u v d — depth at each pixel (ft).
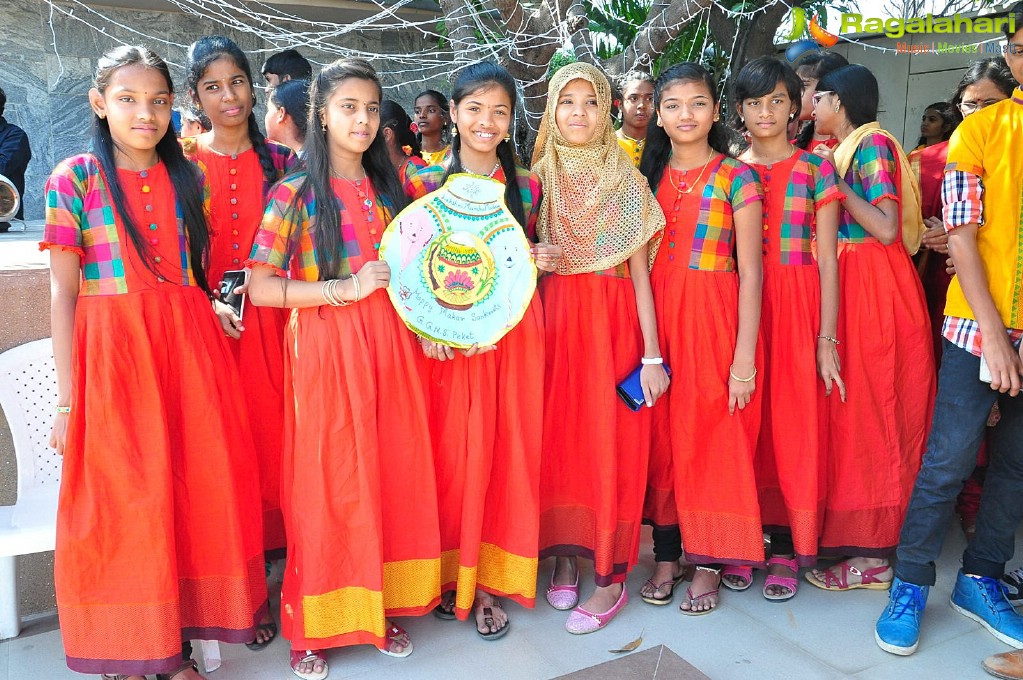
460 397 7.75
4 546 6.97
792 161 8.50
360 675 7.37
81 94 20.71
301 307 7.13
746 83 8.38
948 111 12.39
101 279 6.65
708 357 8.19
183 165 7.11
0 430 8.07
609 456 7.99
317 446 7.08
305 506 7.14
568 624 8.09
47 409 8.05
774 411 8.60
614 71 12.75
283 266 7.18
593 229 7.90
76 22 20.36
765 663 7.57
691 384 8.24
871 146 8.78
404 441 7.40
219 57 8.11
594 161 7.82
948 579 9.13
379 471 7.22
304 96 9.35
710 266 8.20
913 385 9.02
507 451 7.88
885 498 8.86
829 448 8.91
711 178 8.14
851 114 9.25
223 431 6.98
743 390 8.14
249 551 7.29
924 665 7.52
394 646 7.63
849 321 8.86
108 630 6.65
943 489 7.62
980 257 7.23
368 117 7.06
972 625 8.18
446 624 8.21
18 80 20.15
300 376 7.14
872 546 8.85
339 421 7.08
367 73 7.09
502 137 7.66
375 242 7.36
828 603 8.68
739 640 7.95
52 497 7.83
